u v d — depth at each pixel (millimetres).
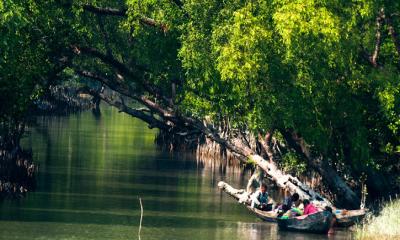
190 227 80938
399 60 84062
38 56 102188
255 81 86312
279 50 84688
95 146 155125
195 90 102375
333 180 94812
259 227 83312
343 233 81562
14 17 87812
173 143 156875
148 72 113562
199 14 94688
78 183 106375
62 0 107188
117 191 101625
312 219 80312
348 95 87188
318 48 80062
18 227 76062
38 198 92875
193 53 93938
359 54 83438
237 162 135375
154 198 98250
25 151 114188
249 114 90250
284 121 87312
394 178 99062
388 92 82125
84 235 74062
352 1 78875
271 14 85062
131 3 103562
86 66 119312
